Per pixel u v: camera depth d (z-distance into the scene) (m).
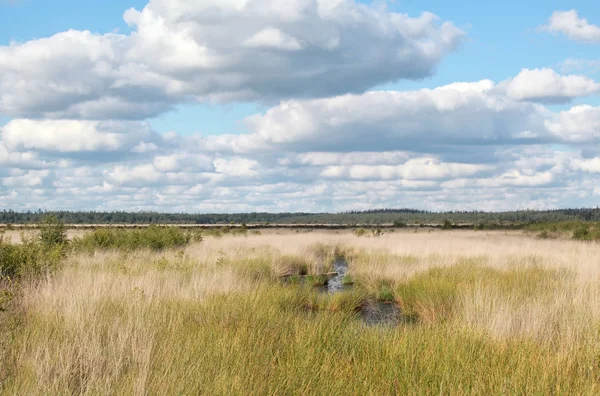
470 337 7.33
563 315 8.70
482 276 14.08
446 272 16.09
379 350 6.93
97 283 10.52
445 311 11.27
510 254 21.14
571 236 38.94
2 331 6.89
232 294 11.17
